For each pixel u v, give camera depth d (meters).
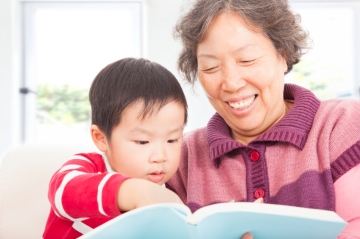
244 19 1.02
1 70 3.62
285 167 1.04
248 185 1.06
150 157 0.98
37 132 3.79
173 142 1.02
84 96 3.78
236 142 1.10
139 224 0.65
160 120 0.97
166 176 1.02
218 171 1.14
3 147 3.62
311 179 0.97
